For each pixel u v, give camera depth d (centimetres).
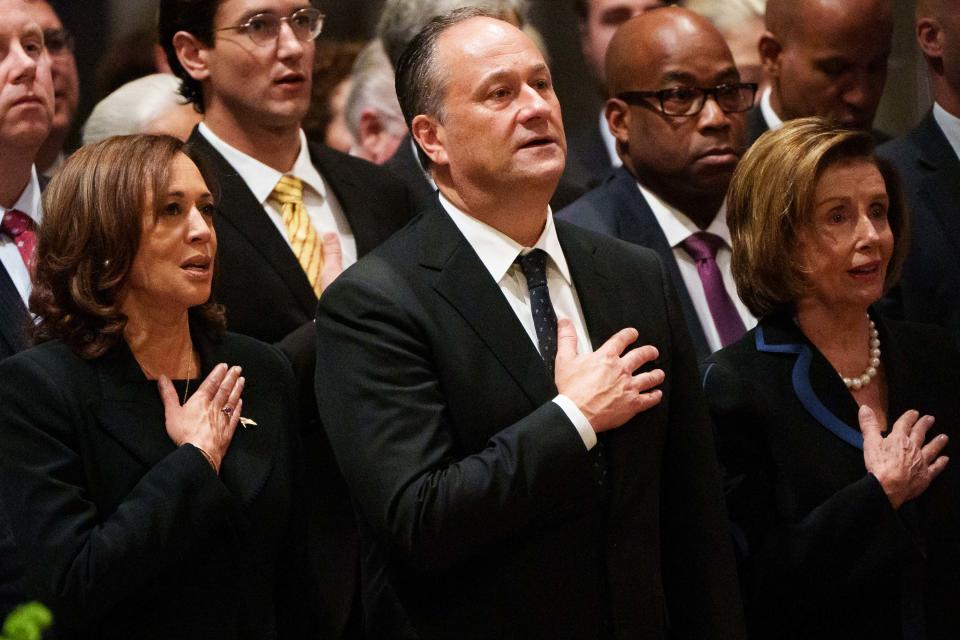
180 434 917
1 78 1151
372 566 906
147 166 930
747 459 1044
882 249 1060
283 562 972
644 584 891
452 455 878
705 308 1314
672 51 1310
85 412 905
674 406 944
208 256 946
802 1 1427
